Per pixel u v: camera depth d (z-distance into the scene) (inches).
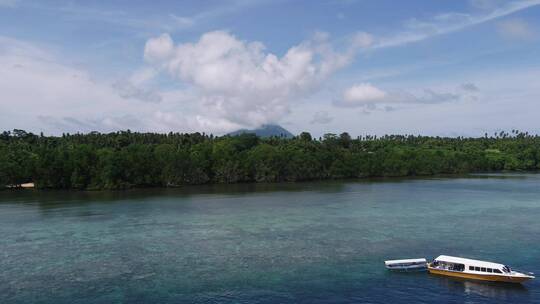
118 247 3799.2
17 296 2684.5
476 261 2977.4
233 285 2849.4
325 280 2935.5
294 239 4052.7
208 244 3885.3
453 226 4613.7
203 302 2581.2
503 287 2802.7
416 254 3516.2
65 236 4217.5
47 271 3144.7
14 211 5812.0
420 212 5585.6
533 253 3518.7
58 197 7519.7
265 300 2605.8
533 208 5910.4
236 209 5954.7
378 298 2635.3
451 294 2694.4
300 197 7401.6
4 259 3440.0
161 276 3026.6
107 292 2741.1
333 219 5088.6
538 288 2778.1
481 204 6323.8
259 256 3494.1
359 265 3245.6
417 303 2568.9
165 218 5226.4
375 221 4938.5
